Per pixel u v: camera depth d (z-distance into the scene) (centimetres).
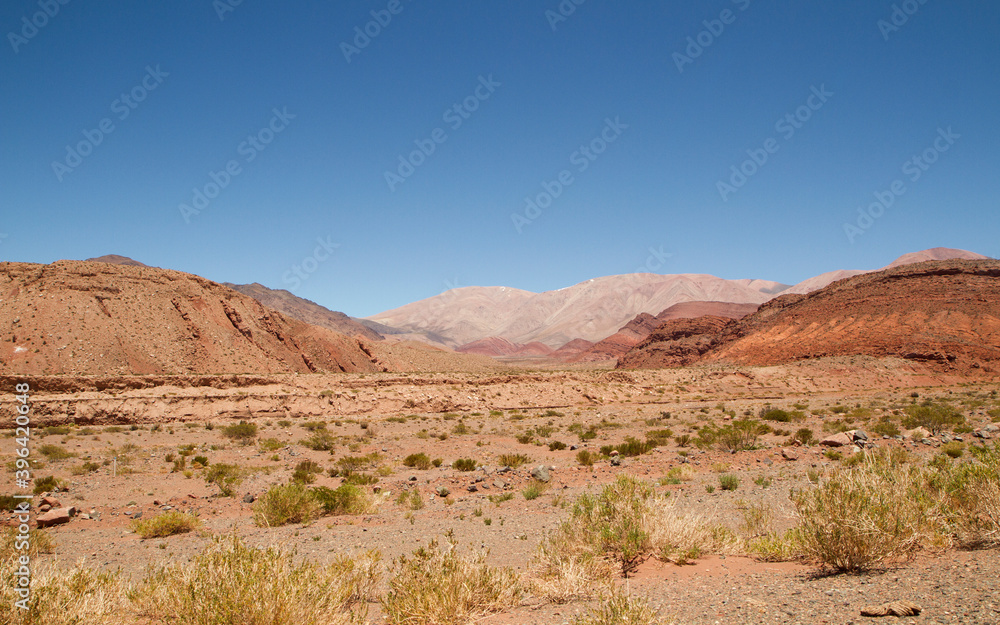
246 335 8212
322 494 1598
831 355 9588
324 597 602
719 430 2922
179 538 1327
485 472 2206
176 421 4450
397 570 908
